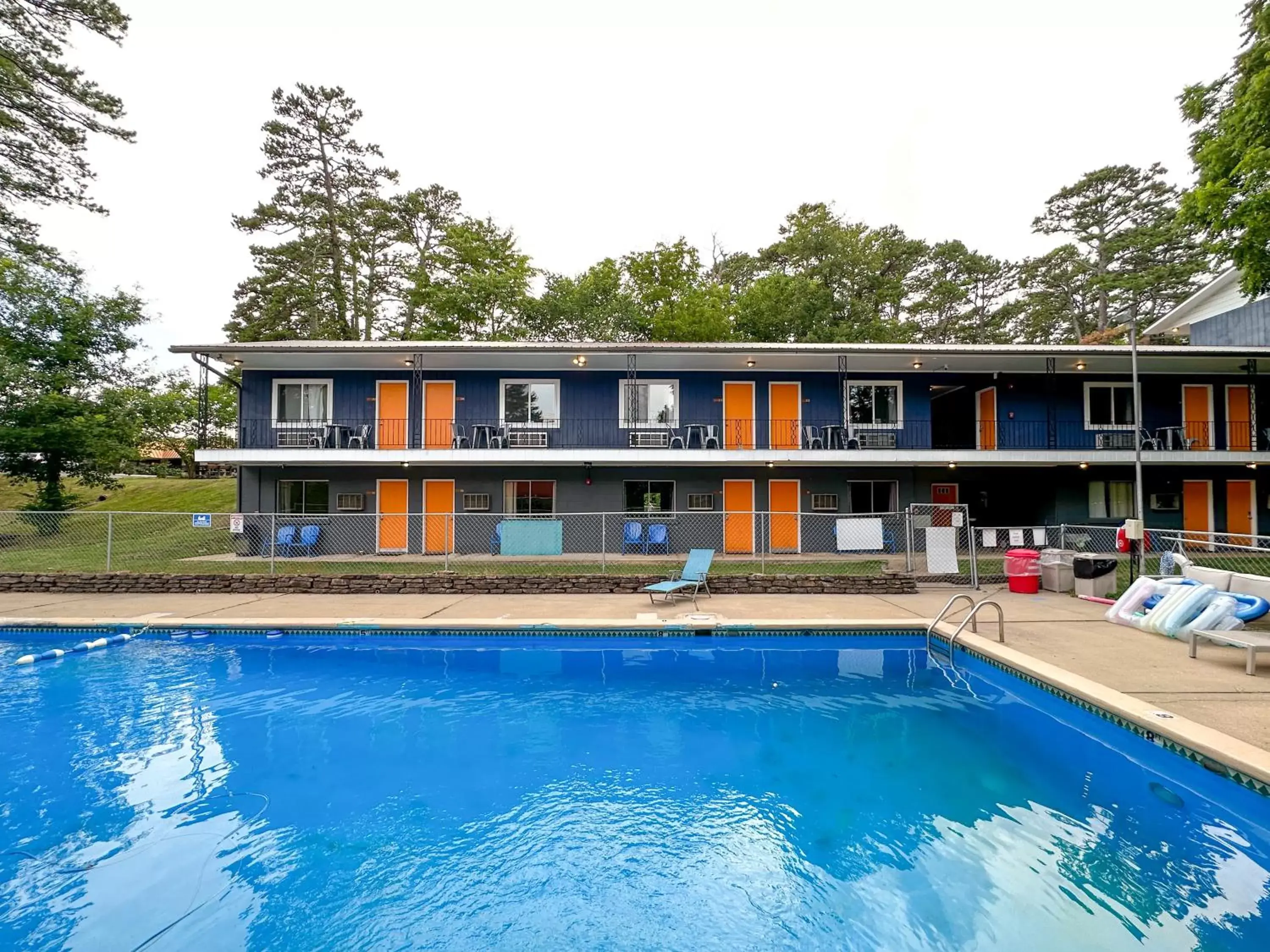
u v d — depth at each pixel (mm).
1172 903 3061
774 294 29469
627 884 3318
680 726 5574
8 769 4727
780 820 3963
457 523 17125
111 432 20219
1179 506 17750
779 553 17234
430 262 31625
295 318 29859
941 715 5793
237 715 5863
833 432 16859
